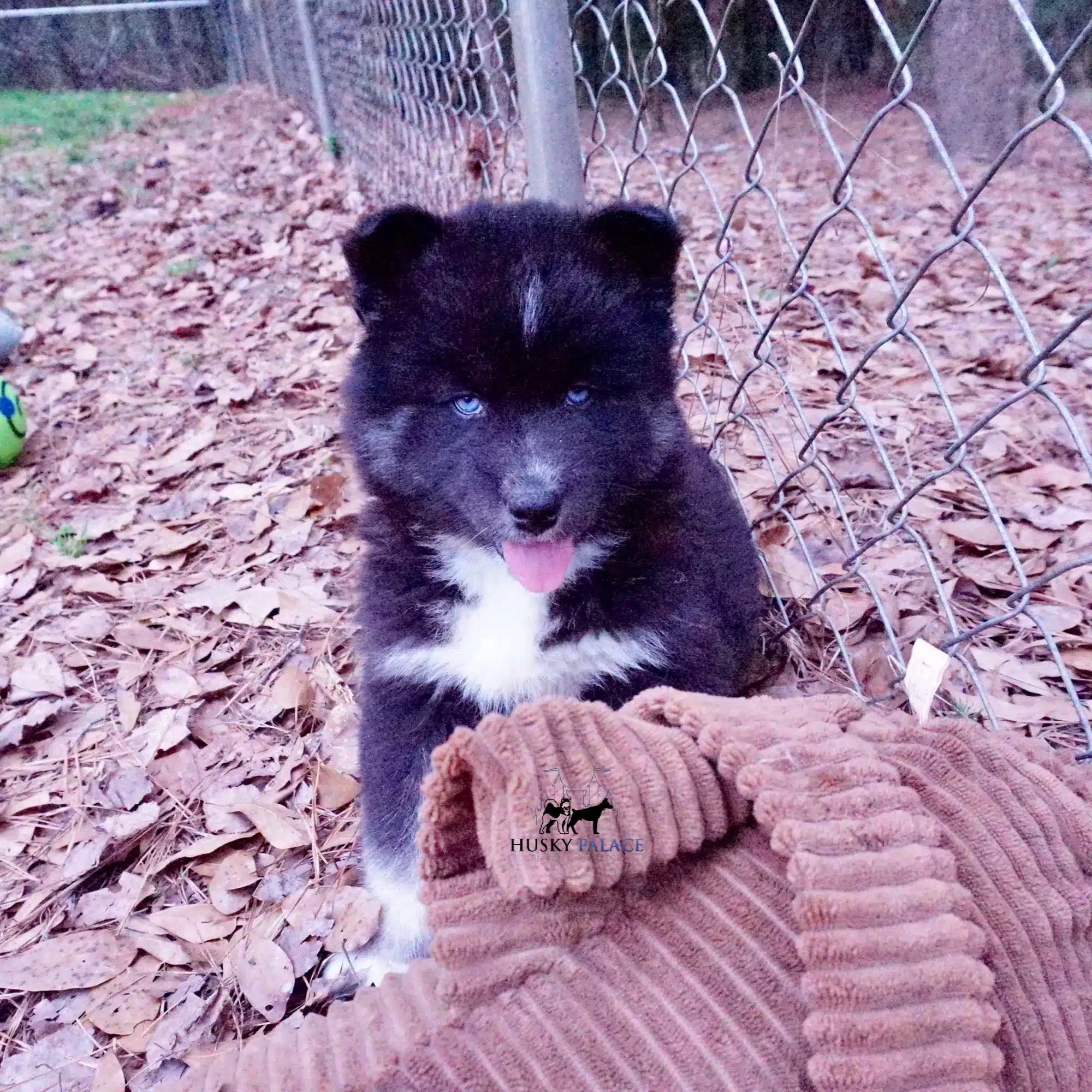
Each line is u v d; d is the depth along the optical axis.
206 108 2.36
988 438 0.68
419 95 1.04
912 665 0.39
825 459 0.67
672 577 0.42
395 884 0.42
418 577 0.43
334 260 1.21
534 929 0.26
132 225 1.48
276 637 0.60
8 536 0.72
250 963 0.41
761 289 0.96
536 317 0.38
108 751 0.52
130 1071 0.38
